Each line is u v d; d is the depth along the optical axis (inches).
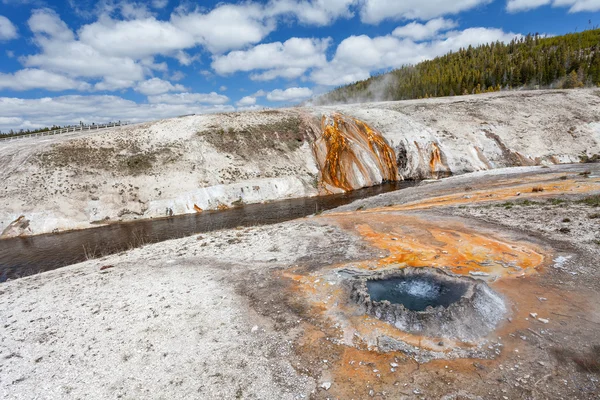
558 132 1726.1
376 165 1610.5
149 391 287.9
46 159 1304.1
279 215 1126.4
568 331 318.3
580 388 252.4
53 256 831.7
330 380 285.4
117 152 1451.8
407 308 380.8
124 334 377.7
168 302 448.1
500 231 607.2
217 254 641.6
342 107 2187.5
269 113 1967.3
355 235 672.4
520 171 1290.6
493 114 1935.3
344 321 368.8
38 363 337.7
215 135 1648.6
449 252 535.8
